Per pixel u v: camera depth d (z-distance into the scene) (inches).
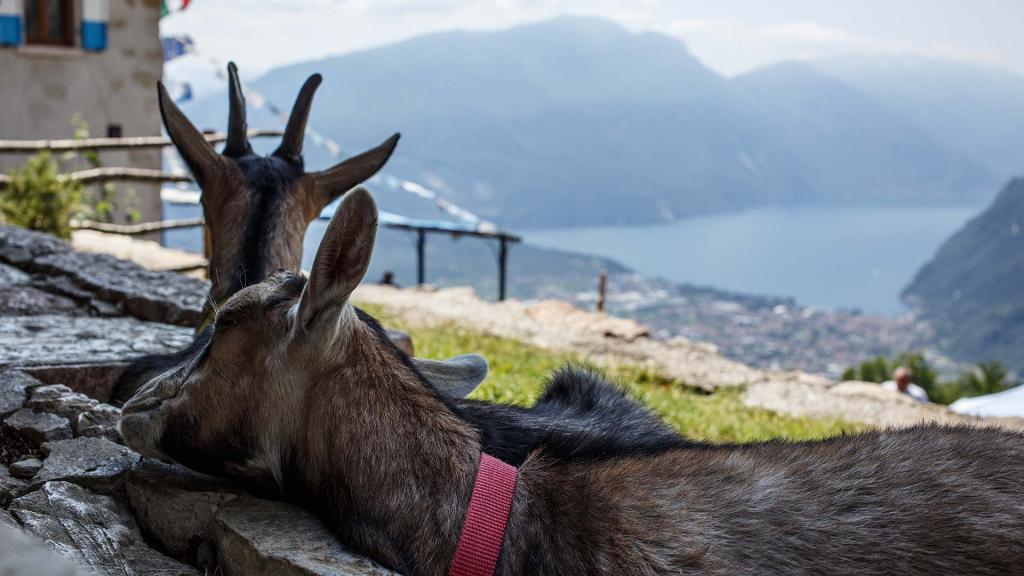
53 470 40.0
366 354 33.4
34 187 158.2
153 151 240.8
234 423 34.2
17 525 36.0
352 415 32.5
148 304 68.6
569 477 32.8
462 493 31.8
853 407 133.2
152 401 35.9
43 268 78.2
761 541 30.8
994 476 32.6
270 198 53.8
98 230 185.6
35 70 221.5
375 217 29.8
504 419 36.7
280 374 33.3
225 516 35.2
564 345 156.2
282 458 33.8
